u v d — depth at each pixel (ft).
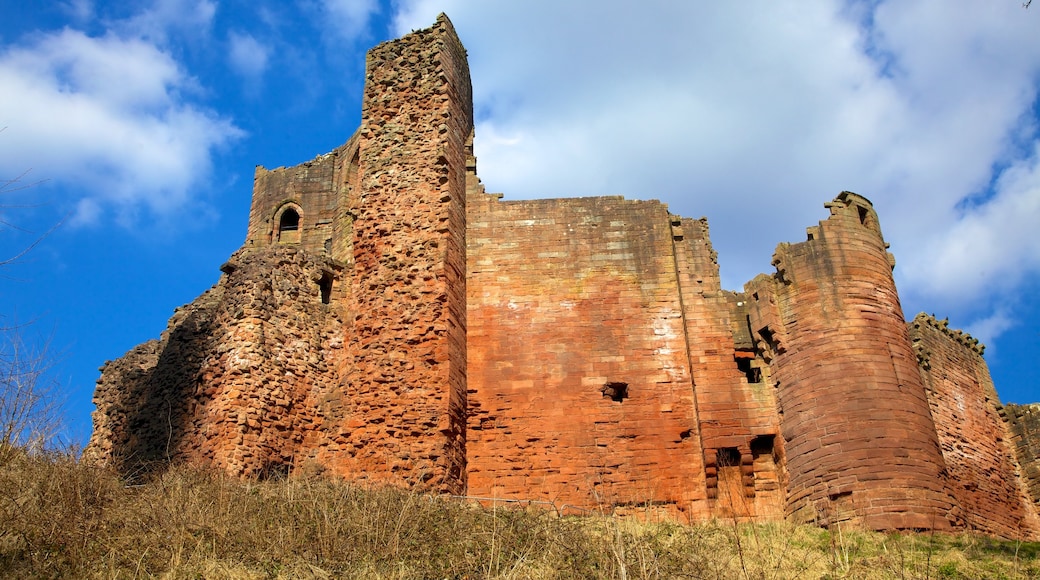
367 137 93.56
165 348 84.07
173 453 75.92
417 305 82.89
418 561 50.01
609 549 51.72
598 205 95.86
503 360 87.86
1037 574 55.67
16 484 50.31
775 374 86.28
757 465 84.33
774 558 58.44
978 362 117.91
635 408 85.97
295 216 120.06
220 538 49.96
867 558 59.67
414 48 97.55
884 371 81.76
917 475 76.43
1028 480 110.93
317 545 50.37
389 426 77.56
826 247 88.02
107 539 48.65
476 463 83.30
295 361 80.23
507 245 93.45
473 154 101.45
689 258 93.61
